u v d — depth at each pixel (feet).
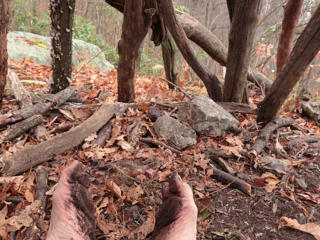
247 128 4.29
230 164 3.46
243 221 2.71
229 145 3.80
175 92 5.88
